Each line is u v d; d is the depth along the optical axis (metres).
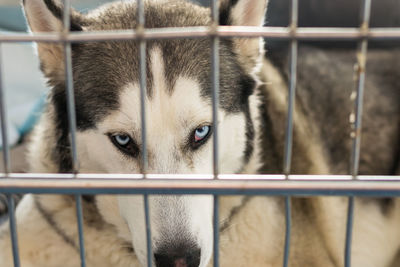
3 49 1.50
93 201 0.77
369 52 1.20
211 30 0.44
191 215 0.63
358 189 0.46
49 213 0.77
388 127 1.11
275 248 0.83
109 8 0.80
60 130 0.77
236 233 0.81
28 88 1.45
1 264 0.74
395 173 1.11
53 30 0.72
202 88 0.69
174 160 0.67
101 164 0.73
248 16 0.75
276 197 0.85
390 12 1.13
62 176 0.47
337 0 1.17
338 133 1.07
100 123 0.70
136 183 0.46
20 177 0.47
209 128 0.71
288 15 1.22
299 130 0.98
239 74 0.77
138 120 0.67
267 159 0.90
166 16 0.75
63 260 0.79
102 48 0.71
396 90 1.14
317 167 0.99
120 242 0.79
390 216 1.03
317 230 0.90
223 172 0.78
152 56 0.68
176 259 0.62
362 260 0.99
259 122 0.88
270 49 1.10
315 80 1.09
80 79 0.72
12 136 1.21
